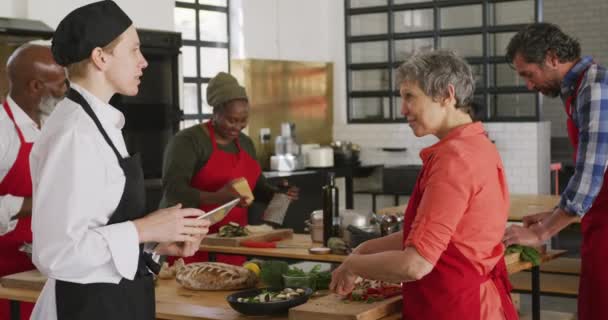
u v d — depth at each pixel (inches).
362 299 120.9
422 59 109.6
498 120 356.2
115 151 96.8
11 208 144.3
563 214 145.1
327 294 132.8
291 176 324.8
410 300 112.9
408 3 371.6
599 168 142.2
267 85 357.1
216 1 341.4
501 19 351.6
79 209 92.1
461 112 111.0
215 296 134.3
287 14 369.4
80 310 95.8
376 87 383.6
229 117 183.5
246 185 175.5
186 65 329.7
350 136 390.9
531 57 148.6
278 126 363.6
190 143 184.9
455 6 360.8
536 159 347.9
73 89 96.9
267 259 176.7
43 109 150.5
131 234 94.3
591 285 150.3
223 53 345.4
